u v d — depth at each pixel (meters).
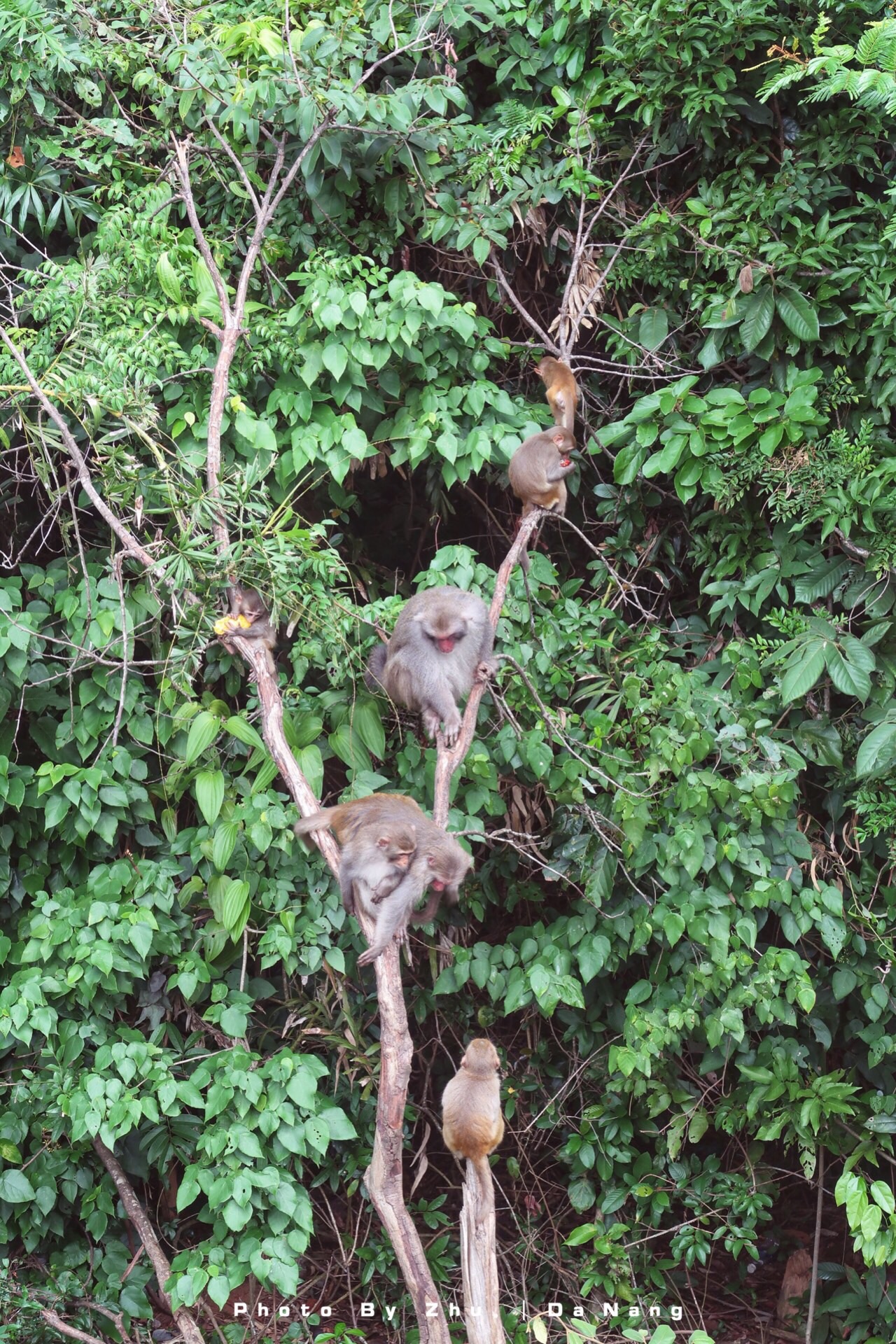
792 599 6.42
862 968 6.09
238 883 5.67
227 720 5.55
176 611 4.82
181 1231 6.66
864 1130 6.25
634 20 6.08
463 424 6.23
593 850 6.02
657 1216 6.25
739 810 5.80
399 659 5.19
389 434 6.21
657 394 6.08
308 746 5.81
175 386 5.94
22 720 6.23
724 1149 6.82
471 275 6.65
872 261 5.95
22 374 5.22
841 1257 6.84
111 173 6.23
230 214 6.29
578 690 6.31
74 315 5.36
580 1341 4.68
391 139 6.05
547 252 6.65
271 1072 5.62
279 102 5.73
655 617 6.59
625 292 6.78
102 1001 5.79
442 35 6.21
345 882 4.03
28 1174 5.92
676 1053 6.21
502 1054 6.67
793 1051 6.04
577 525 7.14
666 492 6.64
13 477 6.41
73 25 6.01
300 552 5.14
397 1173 4.13
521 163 6.33
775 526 6.27
